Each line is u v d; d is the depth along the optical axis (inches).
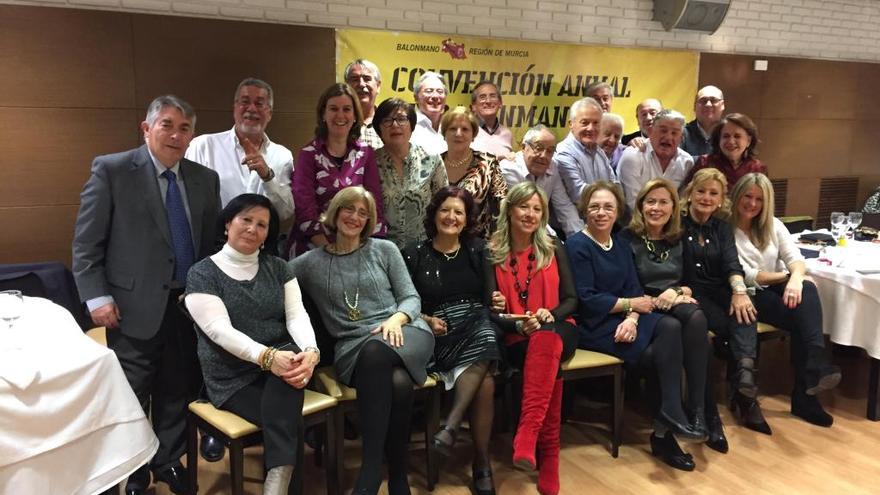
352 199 97.7
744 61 226.1
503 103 190.7
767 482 102.7
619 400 110.3
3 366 71.0
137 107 150.5
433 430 100.1
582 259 115.4
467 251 109.3
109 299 91.8
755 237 128.0
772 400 132.8
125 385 80.6
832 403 131.6
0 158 141.6
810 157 248.1
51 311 90.5
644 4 206.7
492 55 186.2
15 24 138.3
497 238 110.5
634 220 121.0
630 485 102.0
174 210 94.6
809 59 238.5
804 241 150.8
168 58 151.3
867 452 111.8
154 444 83.5
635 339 109.2
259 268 92.9
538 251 109.9
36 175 144.9
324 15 165.9
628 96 208.7
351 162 110.5
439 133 146.3
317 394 92.9
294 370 85.7
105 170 91.5
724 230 123.8
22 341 77.9
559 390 104.0
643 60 208.1
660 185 118.0
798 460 109.3
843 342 123.0
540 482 99.8
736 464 108.1
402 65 175.8
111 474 78.4
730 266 121.6
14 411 70.3
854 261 128.3
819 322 119.4
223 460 108.7
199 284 88.4
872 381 122.7
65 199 148.1
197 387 100.3
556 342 101.7
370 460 89.3
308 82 165.9
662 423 106.2
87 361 76.1
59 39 142.0
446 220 104.4
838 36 243.8
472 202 107.5
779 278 124.1
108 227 92.2
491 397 99.4
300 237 110.0
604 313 112.7
